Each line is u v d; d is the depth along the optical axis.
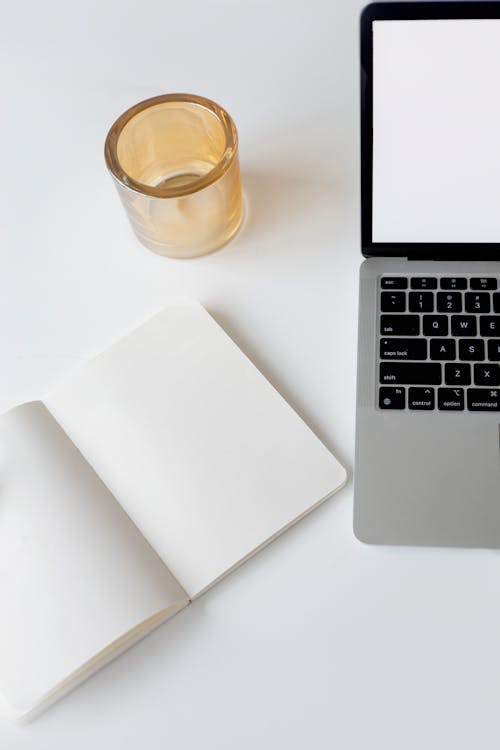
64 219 0.63
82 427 0.55
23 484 0.51
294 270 0.59
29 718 0.48
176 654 0.49
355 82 0.64
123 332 0.59
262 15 0.67
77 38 0.68
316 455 0.52
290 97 0.64
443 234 0.55
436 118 0.53
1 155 0.65
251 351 0.57
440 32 0.52
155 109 0.56
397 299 0.55
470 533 0.49
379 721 0.47
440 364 0.53
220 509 0.51
